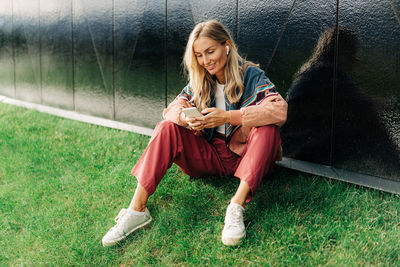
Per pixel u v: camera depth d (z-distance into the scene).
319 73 2.59
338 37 2.46
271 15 2.77
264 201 2.29
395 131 2.30
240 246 1.94
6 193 2.90
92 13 4.36
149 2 3.68
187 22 3.37
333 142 2.61
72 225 2.38
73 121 4.50
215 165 2.38
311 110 2.68
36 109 5.22
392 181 2.34
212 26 2.08
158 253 2.04
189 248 2.02
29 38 5.51
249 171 1.97
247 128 2.22
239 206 1.97
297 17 2.63
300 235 1.93
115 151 3.37
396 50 2.23
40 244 2.27
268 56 2.83
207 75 2.25
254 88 2.15
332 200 2.21
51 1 4.95
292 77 2.73
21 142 3.85
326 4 2.48
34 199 2.79
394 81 2.27
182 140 2.21
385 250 1.76
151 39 3.73
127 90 4.11
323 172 2.56
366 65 2.37
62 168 3.24
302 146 2.77
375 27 2.30
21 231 2.45
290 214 2.11
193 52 2.16
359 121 2.46
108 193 2.69
